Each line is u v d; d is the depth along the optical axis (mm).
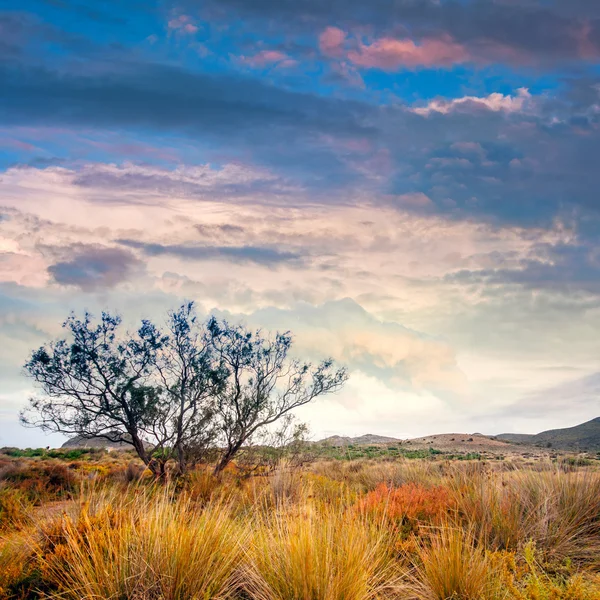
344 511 7812
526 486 8906
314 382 18938
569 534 7555
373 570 5777
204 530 5973
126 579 5207
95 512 6895
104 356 17656
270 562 5535
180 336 18234
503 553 6242
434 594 5527
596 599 4820
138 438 17156
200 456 17109
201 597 5176
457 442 63250
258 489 10953
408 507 8023
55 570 5680
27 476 15828
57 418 17312
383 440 65875
